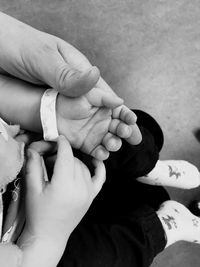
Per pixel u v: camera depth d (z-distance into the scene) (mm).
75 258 309
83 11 536
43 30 529
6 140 240
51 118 275
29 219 250
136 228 358
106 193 400
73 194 251
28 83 303
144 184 430
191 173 471
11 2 536
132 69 528
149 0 541
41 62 270
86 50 528
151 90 525
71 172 254
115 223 359
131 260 337
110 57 529
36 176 253
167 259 501
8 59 291
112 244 331
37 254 245
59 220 249
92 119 272
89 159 315
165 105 524
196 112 525
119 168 375
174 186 464
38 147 280
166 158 517
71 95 255
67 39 529
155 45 534
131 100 522
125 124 275
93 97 258
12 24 300
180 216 427
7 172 233
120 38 534
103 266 313
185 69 530
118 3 540
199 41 536
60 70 254
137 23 537
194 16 539
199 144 521
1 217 246
